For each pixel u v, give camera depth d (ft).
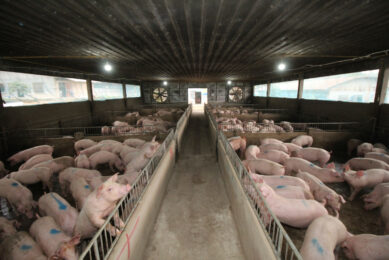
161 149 15.07
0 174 18.17
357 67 27.14
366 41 16.56
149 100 71.72
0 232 9.86
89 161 18.07
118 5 9.85
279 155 18.12
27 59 24.04
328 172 14.61
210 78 57.52
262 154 19.06
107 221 6.46
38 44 17.15
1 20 11.68
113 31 13.89
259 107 65.00
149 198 10.48
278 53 21.48
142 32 14.23
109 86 50.72
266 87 62.75
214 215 12.35
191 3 9.66
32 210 13.20
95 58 23.93
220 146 18.89
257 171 16.51
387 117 22.79
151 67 32.78
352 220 12.07
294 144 21.68
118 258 6.46
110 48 18.92
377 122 23.97
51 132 30.99
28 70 26.89
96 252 5.65
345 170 14.14
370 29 13.48
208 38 15.90
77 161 17.58
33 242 8.87
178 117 45.62
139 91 69.26
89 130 39.58
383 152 19.74
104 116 45.29
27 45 17.44
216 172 18.61
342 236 8.50
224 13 10.92
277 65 30.68
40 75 29.01
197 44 17.76
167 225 11.46
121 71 37.68
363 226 11.57
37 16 11.12
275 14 11.05
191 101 89.40
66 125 34.22
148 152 15.75
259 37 15.43
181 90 72.38
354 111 27.50
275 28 13.35
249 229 8.49
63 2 9.47
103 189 8.58
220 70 37.55
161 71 38.78
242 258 9.29
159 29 13.58
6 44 17.03
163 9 10.35
